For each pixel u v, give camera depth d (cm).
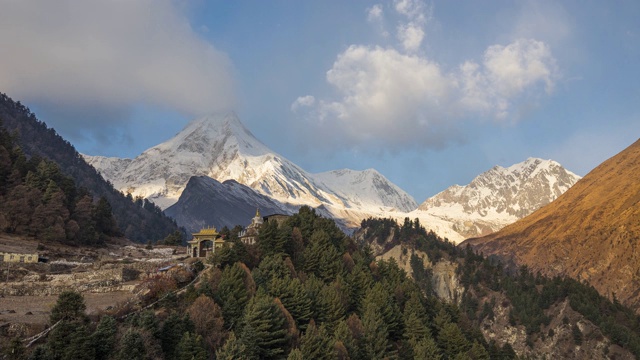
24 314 11731
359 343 14275
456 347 16600
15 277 15200
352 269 18575
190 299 13000
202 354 10894
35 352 9481
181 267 15538
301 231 19700
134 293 13938
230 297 13275
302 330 14000
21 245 18800
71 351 9731
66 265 17138
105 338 10338
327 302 15062
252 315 12512
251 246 17888
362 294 17150
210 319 12194
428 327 17400
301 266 17562
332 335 14238
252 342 11775
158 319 11794
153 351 10681
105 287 14562
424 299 19688
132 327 10950
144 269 16062
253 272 15338
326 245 18638
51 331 10350
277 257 16950
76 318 10900
